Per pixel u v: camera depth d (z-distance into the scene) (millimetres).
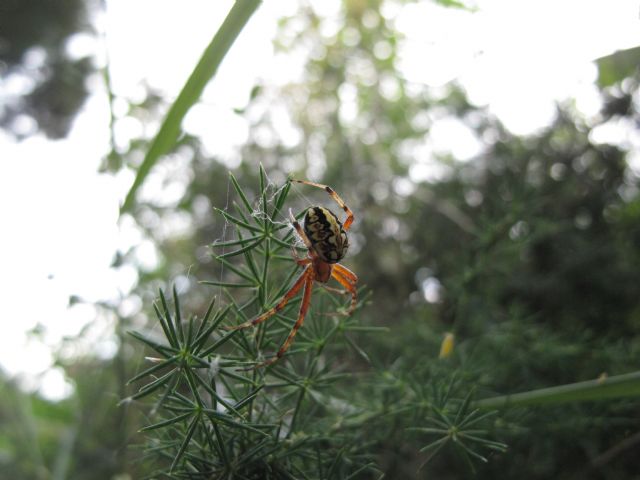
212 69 59
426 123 134
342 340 76
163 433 62
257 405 62
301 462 63
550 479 88
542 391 66
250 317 66
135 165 108
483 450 79
